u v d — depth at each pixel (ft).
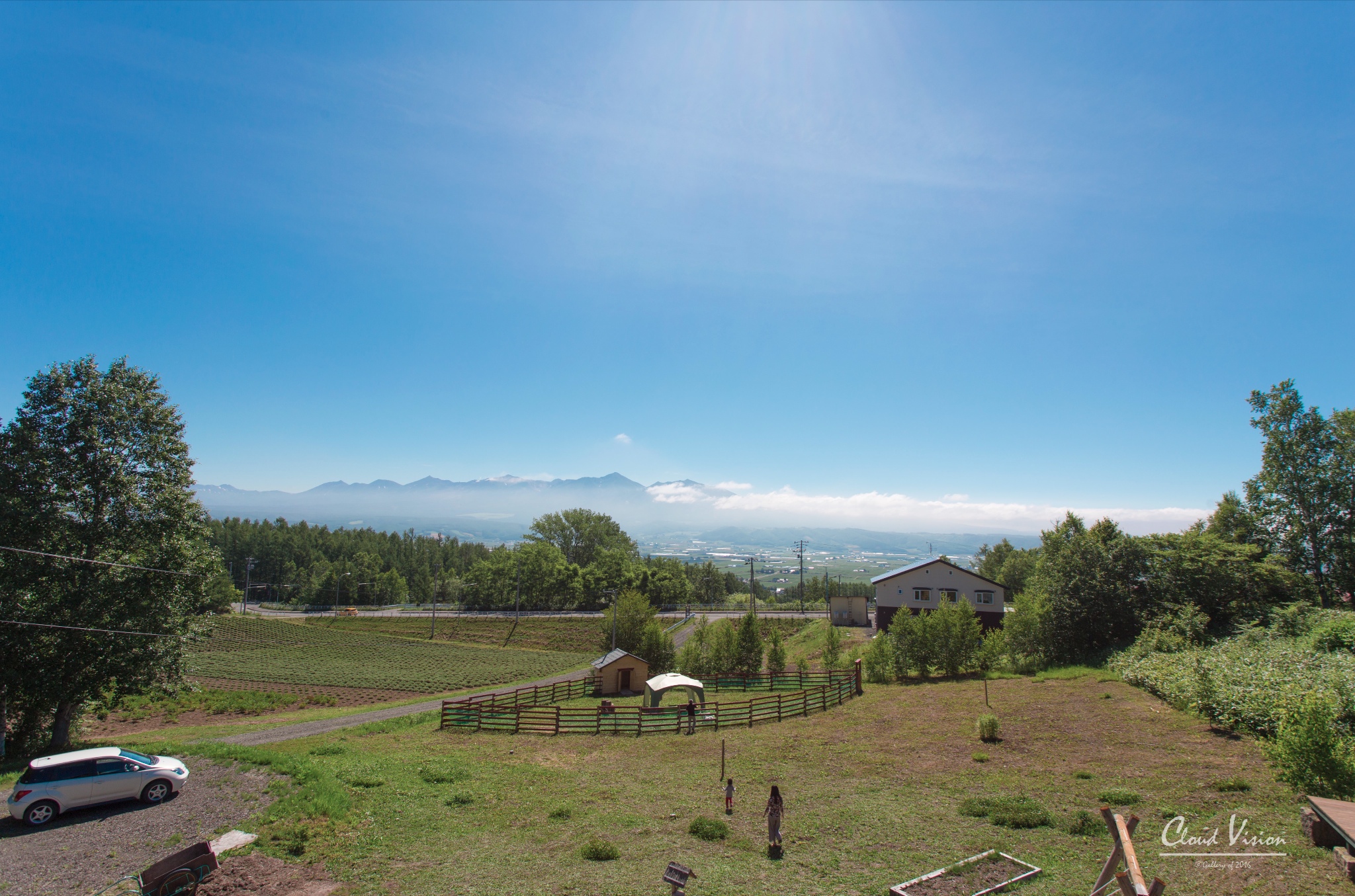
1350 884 33.81
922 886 38.78
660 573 385.50
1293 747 47.42
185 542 101.71
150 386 102.99
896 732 82.43
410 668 215.51
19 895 41.42
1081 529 143.13
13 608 86.02
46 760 56.13
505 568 386.73
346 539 600.80
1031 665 128.57
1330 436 125.70
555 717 98.53
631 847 48.37
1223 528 142.31
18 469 90.58
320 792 58.59
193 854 40.19
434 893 40.60
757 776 67.31
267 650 256.11
